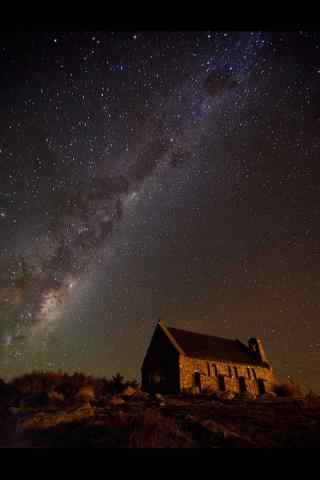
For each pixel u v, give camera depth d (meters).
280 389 31.66
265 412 15.61
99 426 11.27
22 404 18.36
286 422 13.05
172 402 20.33
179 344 33.00
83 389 22.06
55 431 11.41
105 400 19.47
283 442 9.92
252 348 42.34
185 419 12.91
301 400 20.17
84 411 13.85
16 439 11.02
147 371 33.56
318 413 15.18
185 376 29.78
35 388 21.97
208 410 16.36
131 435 9.64
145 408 16.53
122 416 12.05
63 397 20.41
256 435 10.87
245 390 33.28
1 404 17.92
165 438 9.70
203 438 10.27
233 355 38.06
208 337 40.59
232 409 16.70
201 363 31.80
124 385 26.25
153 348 34.53
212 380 31.36
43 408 16.98
